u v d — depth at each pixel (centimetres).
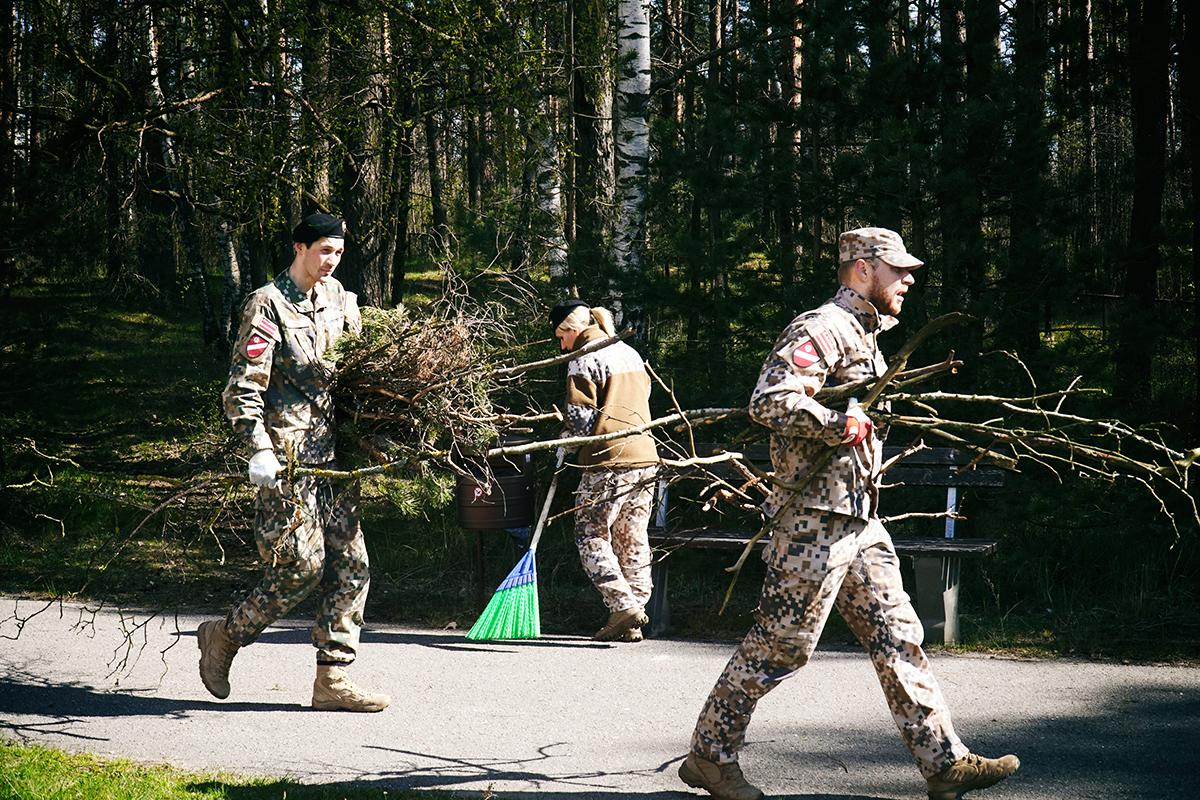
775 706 495
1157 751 432
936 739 364
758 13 845
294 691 526
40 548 838
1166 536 707
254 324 458
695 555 751
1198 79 853
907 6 816
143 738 459
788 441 366
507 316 792
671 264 878
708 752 381
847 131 810
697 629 641
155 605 700
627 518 612
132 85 1132
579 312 614
